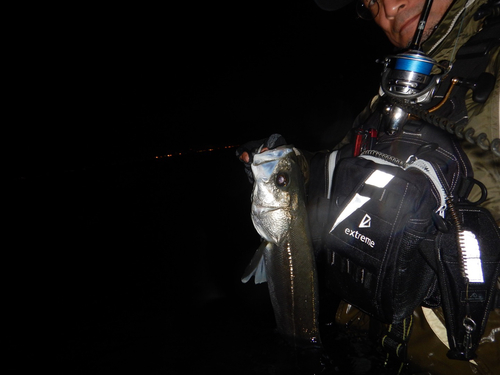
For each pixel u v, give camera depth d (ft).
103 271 3.30
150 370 1.96
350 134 1.98
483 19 1.42
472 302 1.25
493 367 1.33
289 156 1.95
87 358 2.11
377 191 1.29
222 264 3.38
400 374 1.76
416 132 1.37
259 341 2.16
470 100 1.30
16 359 2.13
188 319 2.46
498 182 1.27
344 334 2.12
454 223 1.25
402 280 1.29
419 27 1.33
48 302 2.77
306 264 1.96
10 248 3.87
